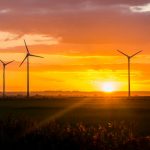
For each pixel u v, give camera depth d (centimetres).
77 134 2761
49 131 2773
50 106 12469
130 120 6612
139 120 6688
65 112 9188
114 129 3131
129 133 3023
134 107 12212
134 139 2916
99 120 6469
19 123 2936
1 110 9656
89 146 2661
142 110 10338
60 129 2820
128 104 15012
